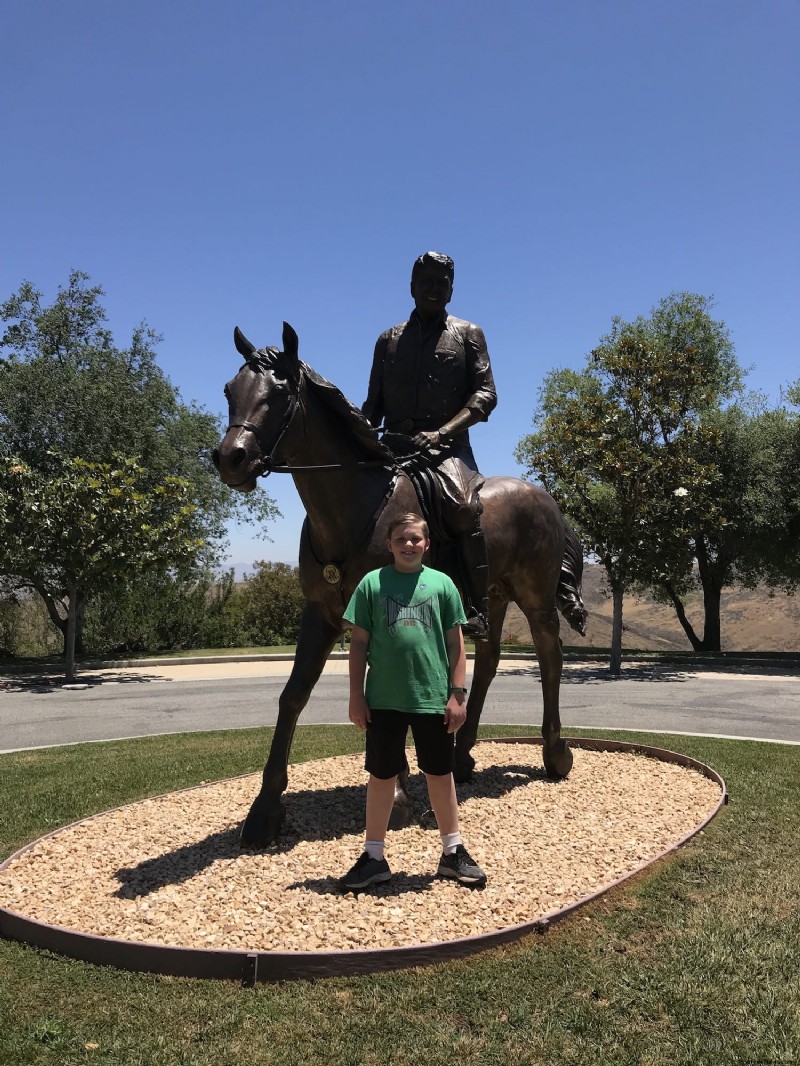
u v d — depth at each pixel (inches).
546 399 960.9
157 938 126.3
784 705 447.8
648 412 645.9
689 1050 99.4
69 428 840.3
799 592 1368.1
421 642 143.6
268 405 154.1
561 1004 109.8
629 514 626.2
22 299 911.7
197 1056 98.9
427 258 187.8
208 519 955.3
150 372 941.8
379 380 200.2
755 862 163.0
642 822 187.0
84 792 234.7
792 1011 107.5
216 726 393.7
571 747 283.6
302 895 141.1
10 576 751.1
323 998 111.6
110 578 620.1
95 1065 97.4
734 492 794.8
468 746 228.1
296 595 1007.0
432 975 117.0
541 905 138.3
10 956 124.9
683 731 356.8
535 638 230.2
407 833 175.9
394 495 174.4
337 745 309.6
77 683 608.7
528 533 218.5
